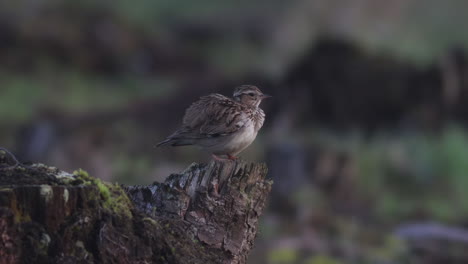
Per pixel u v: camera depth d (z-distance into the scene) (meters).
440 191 17.33
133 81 25.66
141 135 18.92
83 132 18.88
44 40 25.61
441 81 18.92
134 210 5.23
